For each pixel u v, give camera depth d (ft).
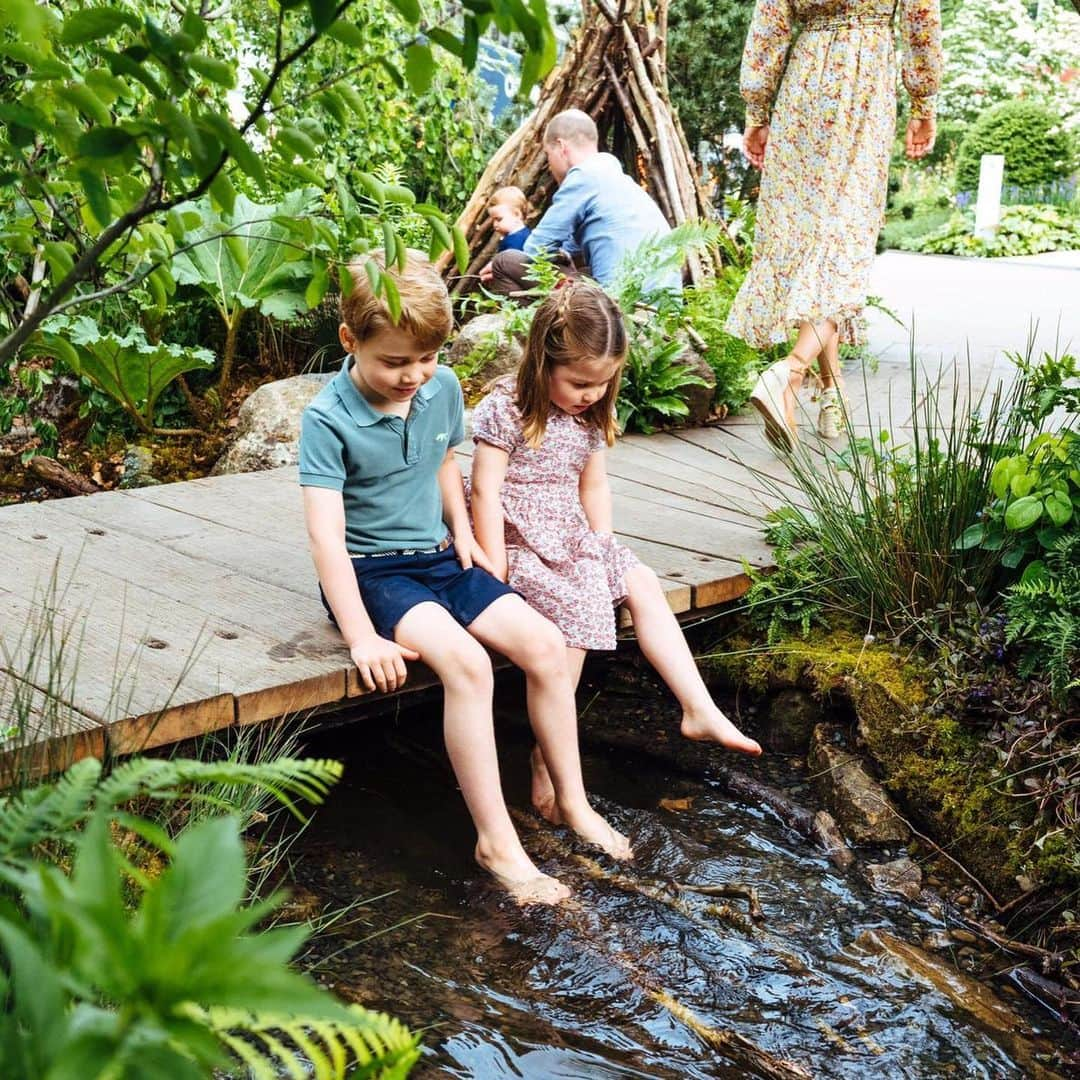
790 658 10.97
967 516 10.90
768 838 9.60
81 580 10.91
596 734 11.06
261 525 12.77
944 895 8.87
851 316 15.71
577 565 10.02
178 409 18.98
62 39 3.99
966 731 9.67
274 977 2.14
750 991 7.54
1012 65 64.13
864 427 16.81
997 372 20.75
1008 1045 7.25
